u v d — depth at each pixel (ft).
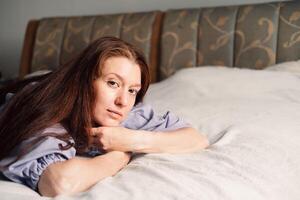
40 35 7.34
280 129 3.14
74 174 2.18
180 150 2.78
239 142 2.88
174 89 4.83
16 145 2.32
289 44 5.26
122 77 2.39
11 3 8.82
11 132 2.35
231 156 2.59
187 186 2.14
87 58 2.38
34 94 2.46
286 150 2.75
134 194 2.03
